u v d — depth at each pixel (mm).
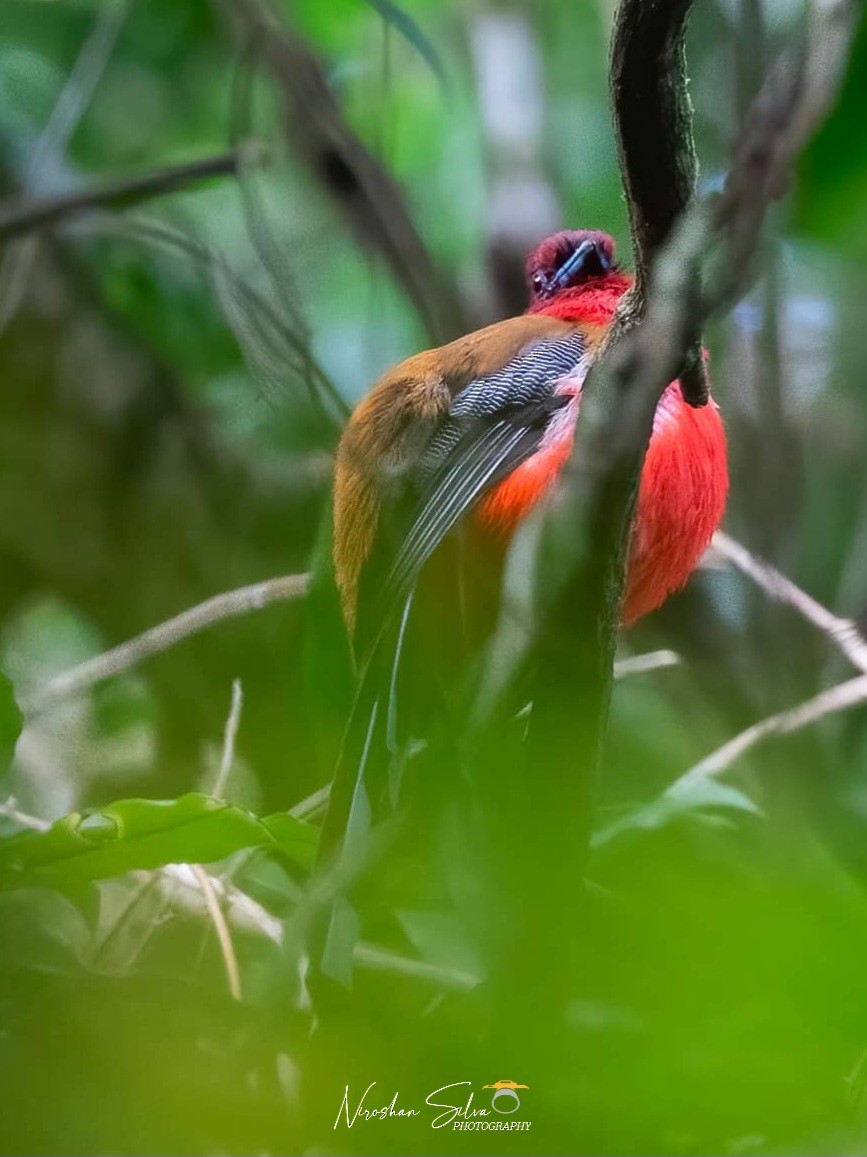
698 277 4914
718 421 7973
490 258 11938
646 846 6086
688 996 4129
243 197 8305
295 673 9633
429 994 5922
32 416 10680
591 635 5492
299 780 9492
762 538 8367
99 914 6688
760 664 8531
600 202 12281
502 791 5777
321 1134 5281
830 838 8008
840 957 3932
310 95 9578
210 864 7023
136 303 10492
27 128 10906
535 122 12422
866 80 6270
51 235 10531
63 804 9602
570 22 13039
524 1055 4816
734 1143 4355
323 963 5547
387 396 7875
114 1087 5414
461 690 6137
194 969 6367
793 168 5281
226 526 10578
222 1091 5352
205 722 10078
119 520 10695
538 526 5508
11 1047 5465
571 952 5059
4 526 10680
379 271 9602
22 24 11258
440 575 7531
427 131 12422
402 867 6133
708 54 8086
